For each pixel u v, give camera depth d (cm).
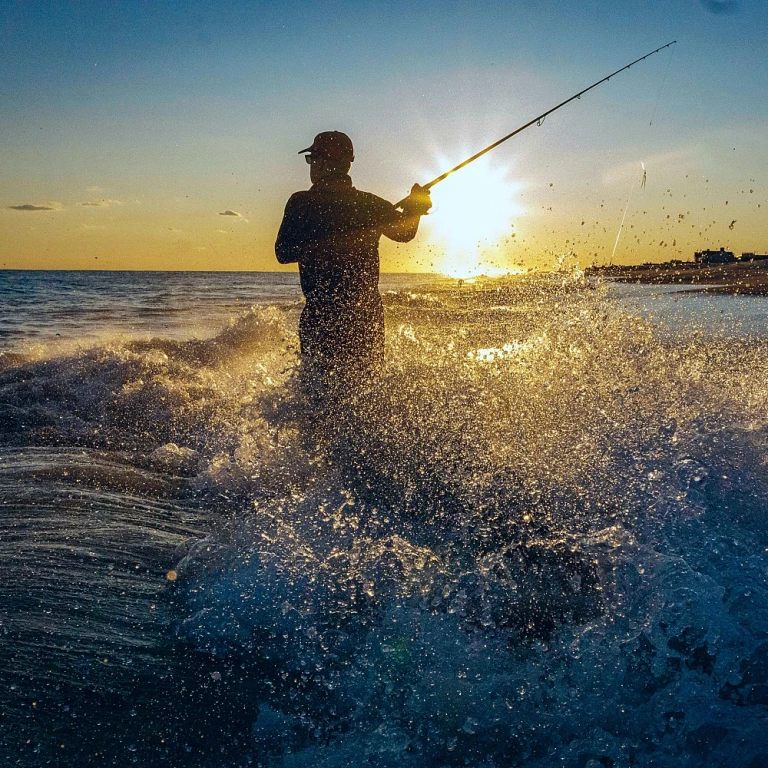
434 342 393
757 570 178
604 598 177
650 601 172
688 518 202
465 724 147
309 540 210
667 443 247
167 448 330
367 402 304
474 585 185
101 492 267
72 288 4162
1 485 268
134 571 203
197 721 147
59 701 148
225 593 187
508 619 173
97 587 191
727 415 265
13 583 188
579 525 206
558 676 157
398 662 164
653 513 207
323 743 144
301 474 273
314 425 307
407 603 180
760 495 209
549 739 144
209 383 450
